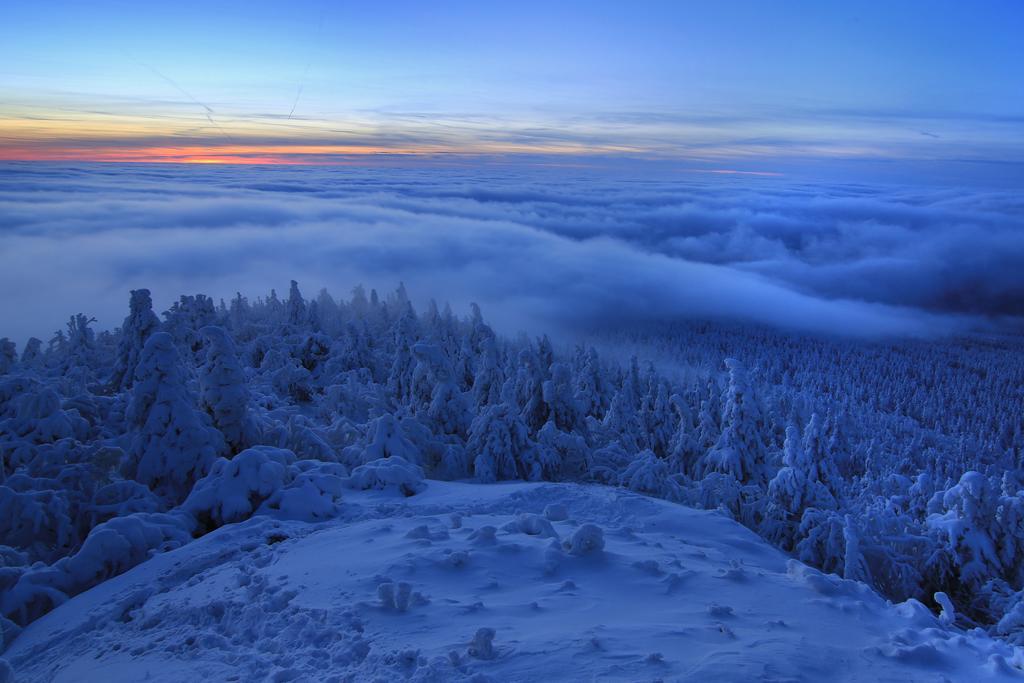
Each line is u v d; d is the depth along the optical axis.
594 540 12.05
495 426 25.72
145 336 31.78
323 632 9.00
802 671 7.93
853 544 18.89
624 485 24.88
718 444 28.03
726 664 7.81
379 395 34.16
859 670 8.23
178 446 19.28
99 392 31.30
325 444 23.39
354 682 7.62
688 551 13.72
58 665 10.20
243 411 21.66
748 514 23.95
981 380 117.44
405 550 12.22
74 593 13.98
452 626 9.03
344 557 12.28
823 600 10.77
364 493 19.14
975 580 18.84
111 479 19.89
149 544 15.17
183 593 12.13
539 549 12.22
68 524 17.23
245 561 13.30
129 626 11.18
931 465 58.25
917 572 19.39
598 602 10.14
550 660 7.80
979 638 9.59
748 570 12.23
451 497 18.67
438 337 47.75
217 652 9.15
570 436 27.20
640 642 8.45
